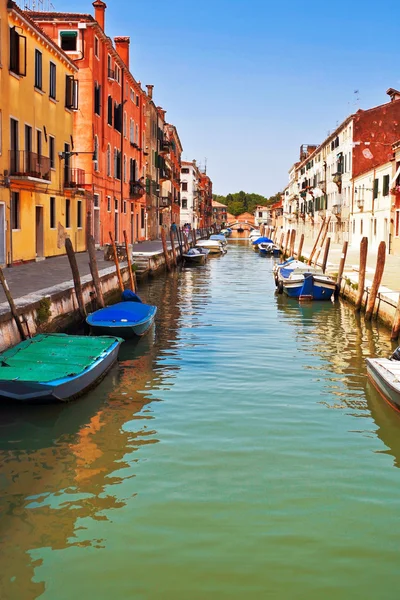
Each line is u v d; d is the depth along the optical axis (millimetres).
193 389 11109
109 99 36969
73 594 5152
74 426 9117
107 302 20406
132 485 7113
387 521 6328
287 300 24797
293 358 13773
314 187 69812
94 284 17734
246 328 17797
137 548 5785
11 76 21484
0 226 21141
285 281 25391
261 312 21297
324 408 10086
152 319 16734
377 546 5852
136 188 45469
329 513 6473
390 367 10953
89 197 32688
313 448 8312
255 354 14141
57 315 14609
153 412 9758
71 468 7641
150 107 53750
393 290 18984
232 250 73688
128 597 5113
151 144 55188
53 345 11914
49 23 31531
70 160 29656
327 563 5574
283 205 115688
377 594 5164
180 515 6414
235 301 24453
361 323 18781
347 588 5234
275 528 6156
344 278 23953
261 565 5531
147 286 30391
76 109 29328
